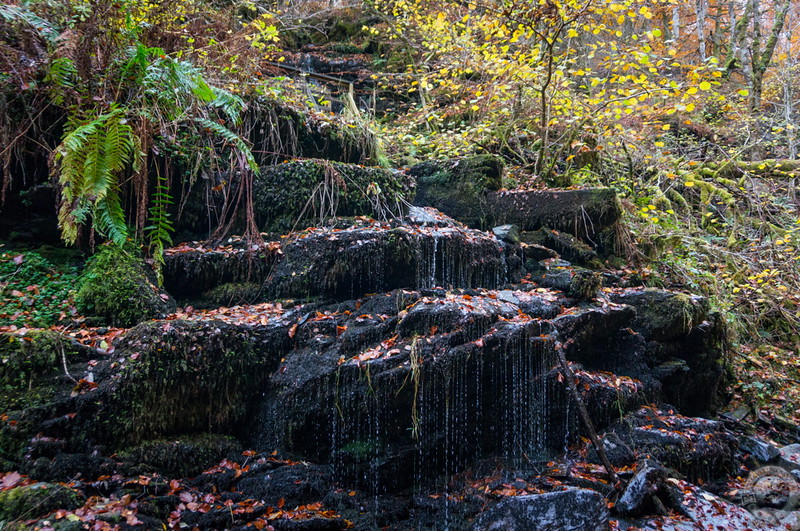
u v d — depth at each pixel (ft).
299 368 12.92
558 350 13.69
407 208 20.30
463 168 22.77
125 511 9.29
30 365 10.78
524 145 29.55
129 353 11.44
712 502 12.56
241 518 10.23
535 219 21.22
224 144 17.26
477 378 13.60
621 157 28.86
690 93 19.88
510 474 13.32
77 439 10.37
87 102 12.60
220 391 12.37
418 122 31.12
